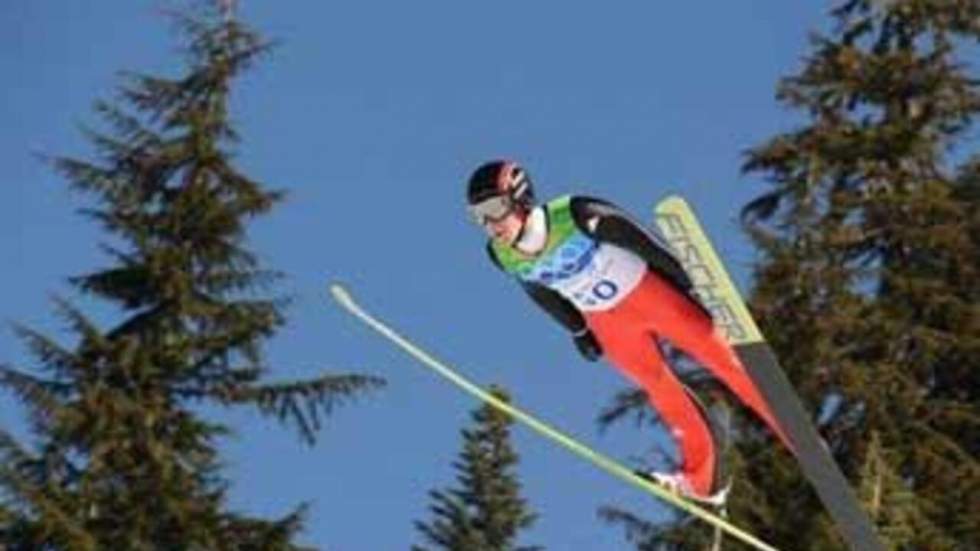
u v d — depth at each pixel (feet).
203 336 139.85
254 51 147.33
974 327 138.10
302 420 139.03
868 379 132.57
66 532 128.47
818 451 54.95
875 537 54.75
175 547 133.28
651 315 57.88
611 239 56.70
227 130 145.59
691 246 54.49
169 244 142.72
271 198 143.84
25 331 137.08
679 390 58.90
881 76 142.00
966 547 131.85
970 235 143.02
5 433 132.98
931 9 142.31
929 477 133.39
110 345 137.69
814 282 133.69
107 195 143.43
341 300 62.54
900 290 138.31
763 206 140.36
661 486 59.11
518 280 58.65
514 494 223.92
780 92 142.61
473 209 56.80
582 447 59.77
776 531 127.65
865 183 141.18
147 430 135.33
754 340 54.90
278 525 134.31
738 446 129.39
